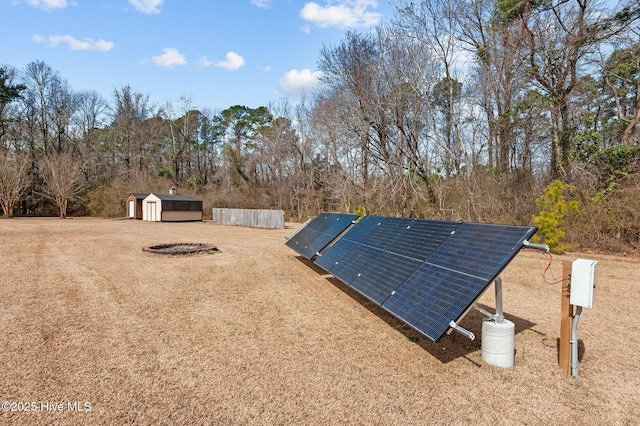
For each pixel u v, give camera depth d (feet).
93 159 126.21
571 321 11.10
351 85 56.85
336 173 79.46
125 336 13.85
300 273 25.86
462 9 51.44
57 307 17.30
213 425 8.46
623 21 44.80
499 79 54.03
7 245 39.17
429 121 54.80
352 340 13.71
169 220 95.71
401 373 11.10
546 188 39.19
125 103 136.15
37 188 113.39
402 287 13.32
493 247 11.48
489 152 56.29
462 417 8.86
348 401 9.52
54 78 122.62
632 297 20.71
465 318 16.75
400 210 55.16
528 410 9.20
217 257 32.45
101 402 9.34
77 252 34.65
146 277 23.88
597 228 38.19
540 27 49.49
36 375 10.68
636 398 9.83
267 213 74.64
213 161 146.30
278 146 111.96
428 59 51.34
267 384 10.35
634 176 39.11
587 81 48.78
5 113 112.78
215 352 12.50
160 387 10.12
